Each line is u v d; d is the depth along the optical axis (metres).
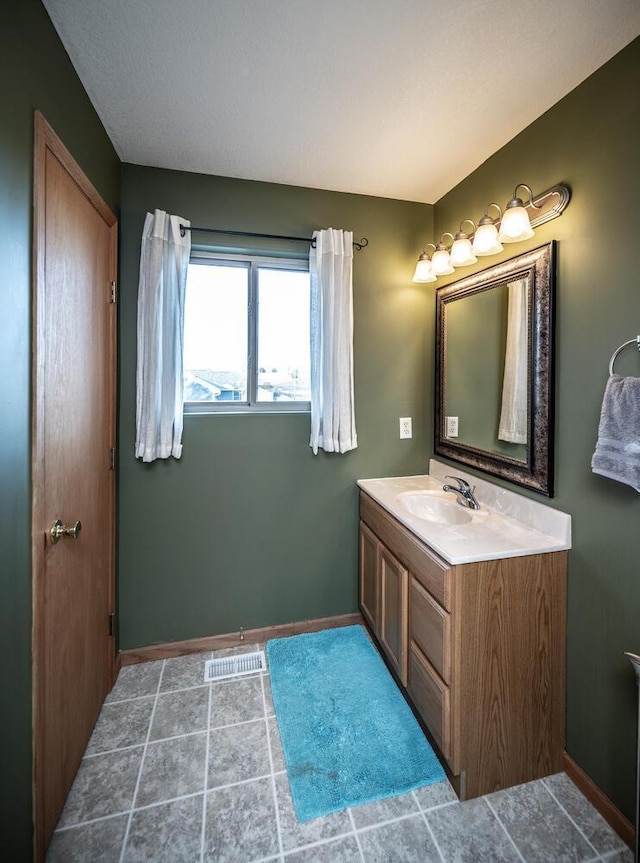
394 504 1.85
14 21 0.94
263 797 1.34
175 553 2.04
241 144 1.74
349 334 2.12
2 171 0.89
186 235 1.92
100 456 1.65
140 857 1.17
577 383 1.39
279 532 2.18
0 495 0.90
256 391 2.17
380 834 1.24
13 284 0.94
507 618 1.36
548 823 1.27
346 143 1.73
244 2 1.08
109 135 1.68
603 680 1.30
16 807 0.98
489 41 1.20
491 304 1.82
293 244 2.10
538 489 1.54
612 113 1.24
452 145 1.74
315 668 1.95
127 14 1.12
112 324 1.78
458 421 2.09
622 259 1.22
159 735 1.58
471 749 1.34
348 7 1.10
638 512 1.19
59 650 1.25
